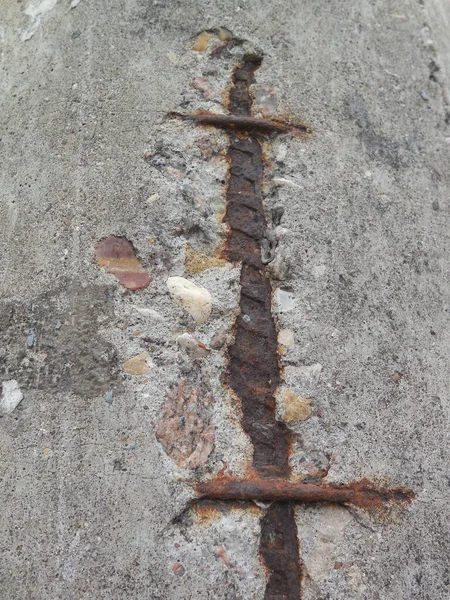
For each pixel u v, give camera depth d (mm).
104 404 254
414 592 252
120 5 329
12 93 329
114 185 288
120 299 269
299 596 246
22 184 301
